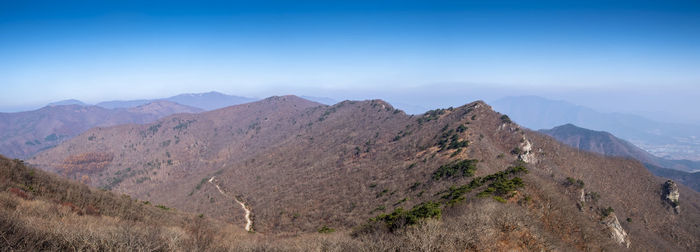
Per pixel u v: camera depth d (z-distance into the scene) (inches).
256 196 3011.8
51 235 575.8
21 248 518.6
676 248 1920.5
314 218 1985.7
